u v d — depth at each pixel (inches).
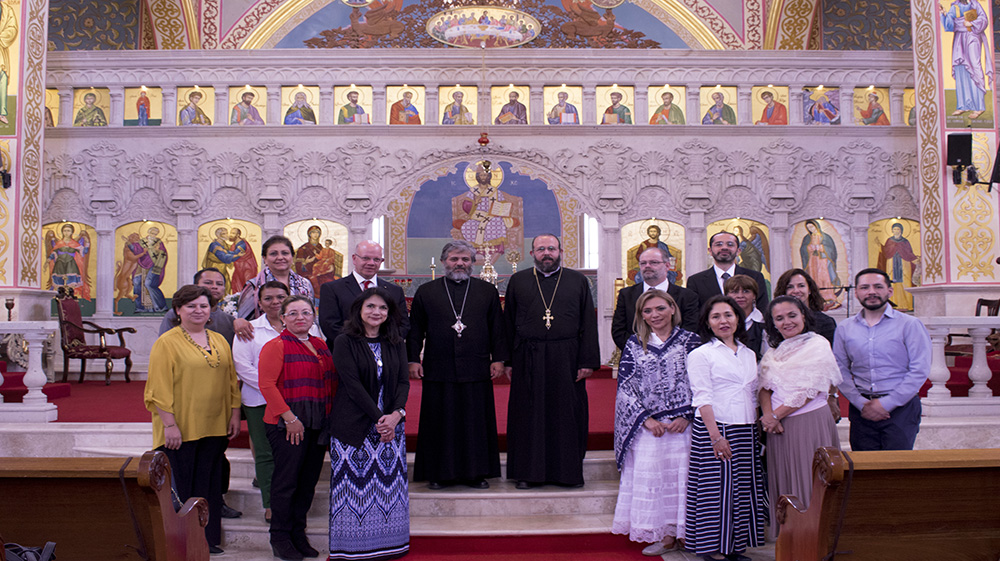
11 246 380.5
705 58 513.3
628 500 191.9
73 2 569.6
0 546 102.7
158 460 119.0
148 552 120.2
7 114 385.4
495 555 189.3
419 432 215.5
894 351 182.4
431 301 216.1
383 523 178.1
